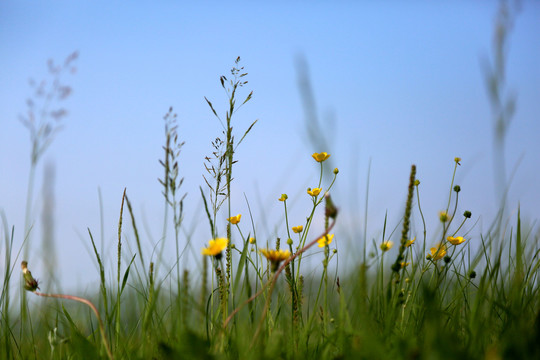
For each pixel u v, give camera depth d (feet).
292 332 6.50
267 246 7.72
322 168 7.73
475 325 6.04
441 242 7.17
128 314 8.36
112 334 7.43
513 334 5.78
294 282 6.97
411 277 7.11
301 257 7.38
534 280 7.16
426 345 5.48
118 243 7.05
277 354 5.89
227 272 7.36
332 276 7.94
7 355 7.28
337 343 6.36
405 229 6.28
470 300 7.55
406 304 7.13
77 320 8.45
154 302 6.80
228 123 7.79
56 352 7.50
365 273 6.27
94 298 8.86
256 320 7.20
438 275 6.97
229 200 7.65
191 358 5.64
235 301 6.89
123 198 7.13
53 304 8.63
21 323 8.10
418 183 7.61
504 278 7.21
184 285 6.46
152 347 6.78
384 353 5.47
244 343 6.57
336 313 7.94
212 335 6.80
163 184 7.17
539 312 5.39
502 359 5.08
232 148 7.73
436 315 5.51
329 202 5.95
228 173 7.71
